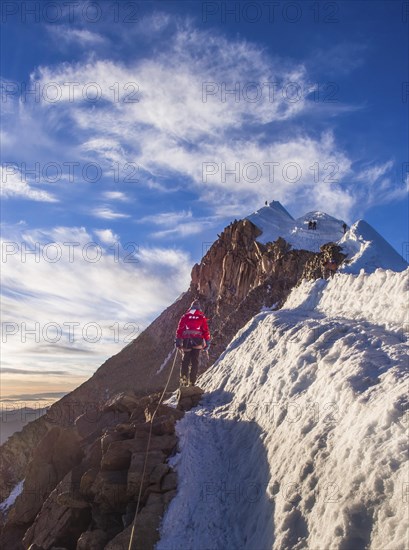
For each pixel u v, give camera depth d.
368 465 5.79
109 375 41.66
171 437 9.91
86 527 9.81
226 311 35.97
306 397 8.45
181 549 7.72
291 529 6.28
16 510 12.23
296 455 7.22
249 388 10.76
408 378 6.78
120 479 9.37
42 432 32.44
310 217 36.47
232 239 39.97
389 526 5.09
